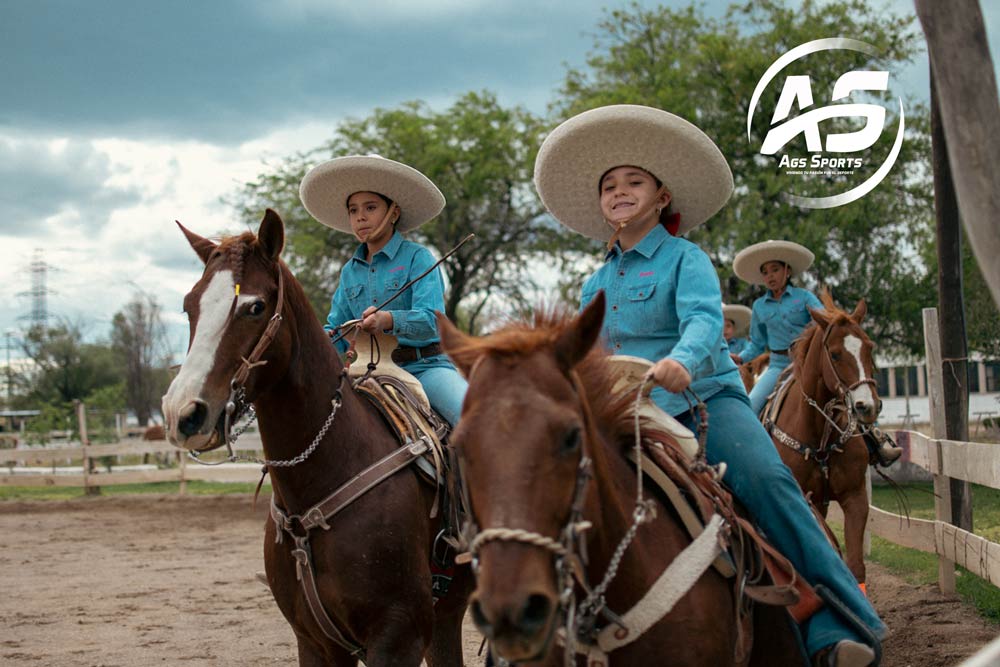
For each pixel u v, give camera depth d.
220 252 4.03
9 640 7.40
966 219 2.76
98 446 18.81
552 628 2.13
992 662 1.97
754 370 10.09
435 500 4.43
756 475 3.38
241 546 12.40
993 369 26.02
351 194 5.39
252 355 3.85
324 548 4.09
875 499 13.45
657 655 2.79
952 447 7.50
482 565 2.15
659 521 2.98
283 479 4.16
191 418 3.64
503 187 28.56
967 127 2.73
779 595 3.07
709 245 19.80
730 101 21.12
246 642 7.28
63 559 11.45
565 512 2.26
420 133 27.81
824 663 3.14
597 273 3.88
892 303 20.08
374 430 4.38
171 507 16.59
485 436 2.25
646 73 23.55
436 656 4.88
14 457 18.78
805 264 9.59
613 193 3.85
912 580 8.59
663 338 3.60
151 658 6.81
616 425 3.01
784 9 21.23
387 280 5.20
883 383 34.25
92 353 51.97
